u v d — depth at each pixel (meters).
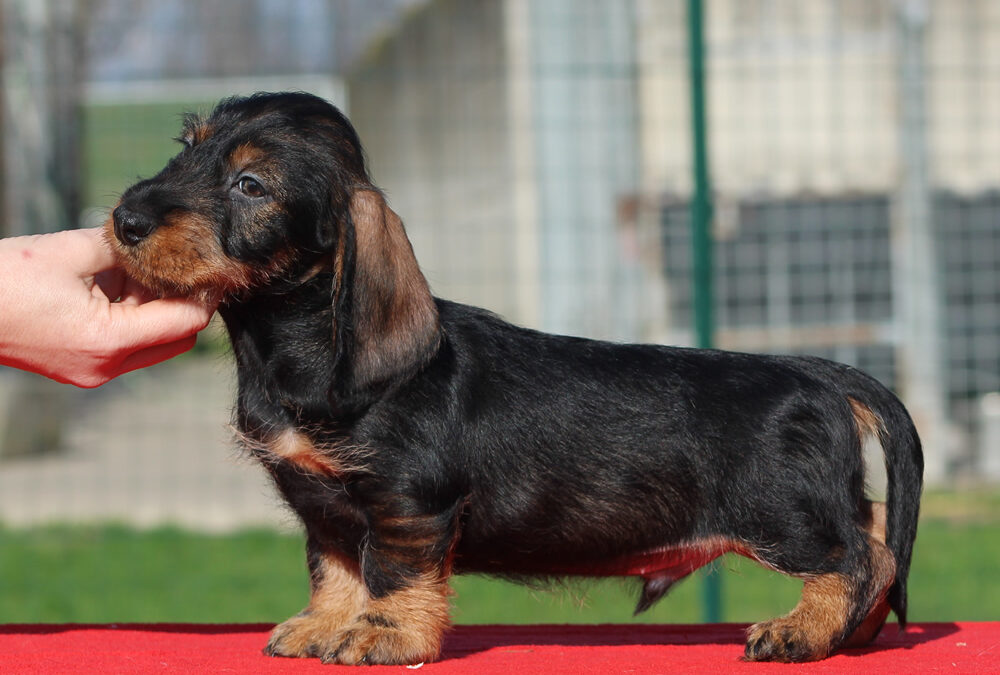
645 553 4.50
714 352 4.66
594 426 4.42
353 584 4.62
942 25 15.39
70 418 17.95
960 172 15.23
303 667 4.12
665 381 4.50
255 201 4.38
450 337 4.49
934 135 15.15
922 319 14.54
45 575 11.20
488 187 17.22
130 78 12.20
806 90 15.07
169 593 10.60
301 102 4.59
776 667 4.09
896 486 4.59
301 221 4.39
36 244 4.38
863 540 4.41
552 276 14.92
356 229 4.38
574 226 15.06
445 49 19.83
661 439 4.41
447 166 19.02
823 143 15.10
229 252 4.34
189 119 4.79
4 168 15.92
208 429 17.45
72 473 15.30
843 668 4.07
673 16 15.11
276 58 12.77
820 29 15.02
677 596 10.56
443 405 4.33
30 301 4.27
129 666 4.12
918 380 14.45
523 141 15.67
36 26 15.34
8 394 16.28
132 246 4.26
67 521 13.29
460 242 18.42
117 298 4.65
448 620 4.32
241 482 14.84
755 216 15.32
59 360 4.35
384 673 4.01
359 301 4.33
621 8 15.21
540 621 9.62
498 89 17.02
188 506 13.82
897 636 4.87
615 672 3.99
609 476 4.41
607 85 15.16
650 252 15.01
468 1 18.64
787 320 15.39
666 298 14.96
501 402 4.42
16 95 15.63
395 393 4.29
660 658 4.30
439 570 4.29
